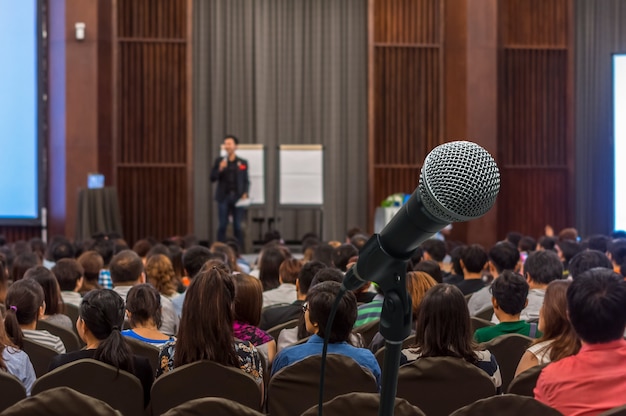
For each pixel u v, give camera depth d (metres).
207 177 14.73
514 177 14.25
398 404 2.56
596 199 14.35
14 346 3.85
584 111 14.34
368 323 4.79
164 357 3.57
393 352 1.63
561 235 9.71
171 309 5.26
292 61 14.84
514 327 4.35
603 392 2.63
